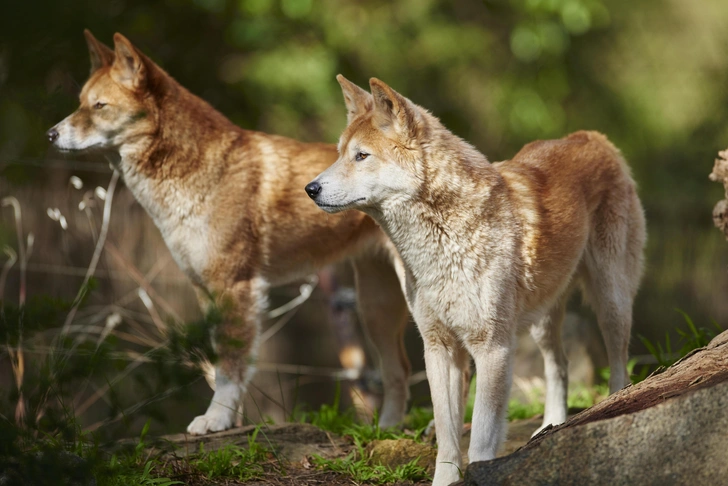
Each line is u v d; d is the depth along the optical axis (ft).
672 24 85.97
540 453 16.74
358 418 34.91
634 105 81.66
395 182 23.53
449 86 76.64
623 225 29.07
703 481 15.12
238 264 32.45
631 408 18.56
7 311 19.01
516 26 71.51
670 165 85.35
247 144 33.78
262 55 65.87
